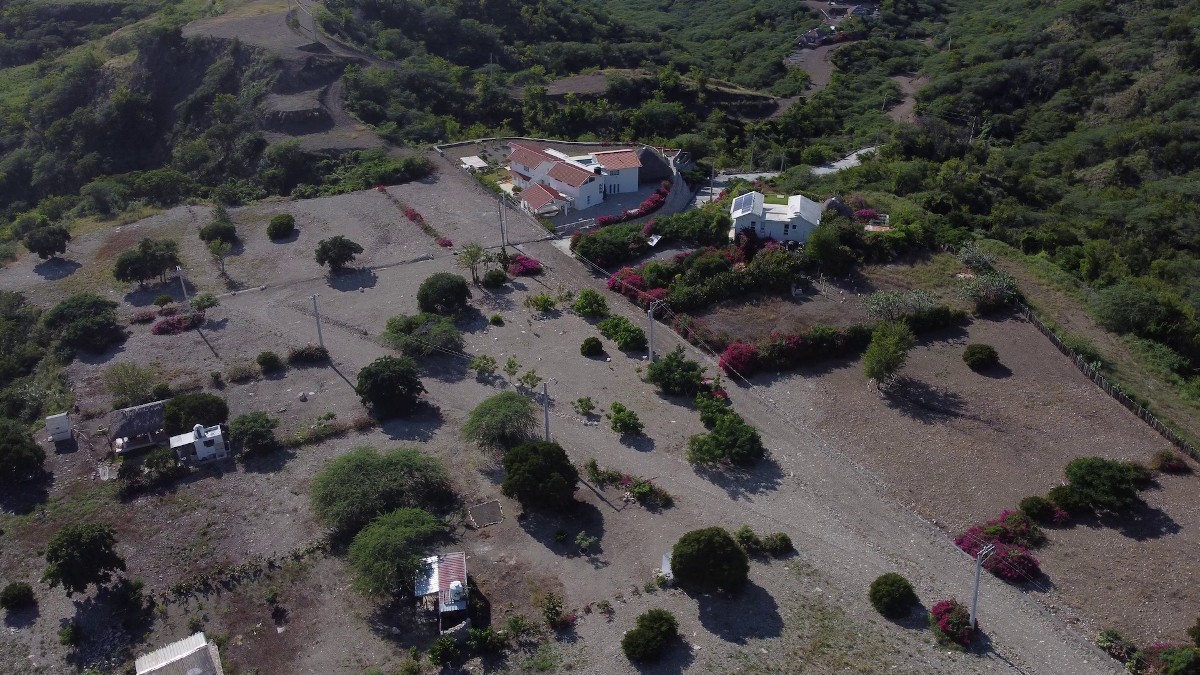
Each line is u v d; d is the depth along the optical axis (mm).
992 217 93000
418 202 97312
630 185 97750
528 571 48375
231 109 121062
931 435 59906
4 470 54938
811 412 62531
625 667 42469
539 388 64812
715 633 44344
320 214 95062
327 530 51250
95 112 131750
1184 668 41750
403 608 46156
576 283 80125
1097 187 115938
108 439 59531
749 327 71250
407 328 70688
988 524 51844
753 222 82625
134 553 49875
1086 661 43344
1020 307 74250
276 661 43125
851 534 51562
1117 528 51719
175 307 76188
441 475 53250
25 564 49438
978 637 44406
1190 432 60281
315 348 68438
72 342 69750
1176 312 73750
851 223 82000
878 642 43844
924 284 77750
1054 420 61281
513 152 102188
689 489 54969
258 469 56625
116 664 43188
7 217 117500
